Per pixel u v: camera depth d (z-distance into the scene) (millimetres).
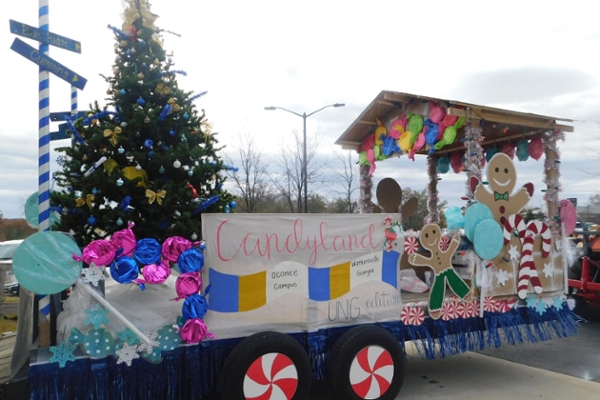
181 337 3475
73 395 3213
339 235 4105
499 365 5492
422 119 5289
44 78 3783
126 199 4309
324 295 4012
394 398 4047
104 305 3252
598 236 7809
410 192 10594
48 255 3145
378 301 4234
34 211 4676
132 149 4723
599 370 5301
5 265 6730
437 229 4484
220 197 5270
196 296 3443
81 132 4699
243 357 3443
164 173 4824
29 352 3430
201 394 3564
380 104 5543
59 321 3430
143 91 4934
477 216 4633
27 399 3193
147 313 3527
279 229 3875
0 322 6418
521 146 5836
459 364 5543
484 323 4684
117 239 3299
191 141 5258
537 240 5102
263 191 19641
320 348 3949
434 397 4395
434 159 6875
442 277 4500
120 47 5070
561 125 5406
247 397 3449
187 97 5352
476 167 4742
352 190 20375
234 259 3709
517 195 4965
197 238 4848
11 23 3607
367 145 6574
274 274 3840
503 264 4848
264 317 3789
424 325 4453
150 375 3426
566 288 5277
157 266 3404
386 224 4309
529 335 4941
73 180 4508
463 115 4688
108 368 3307
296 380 3631
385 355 3979
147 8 5133
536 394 4484
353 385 3832
